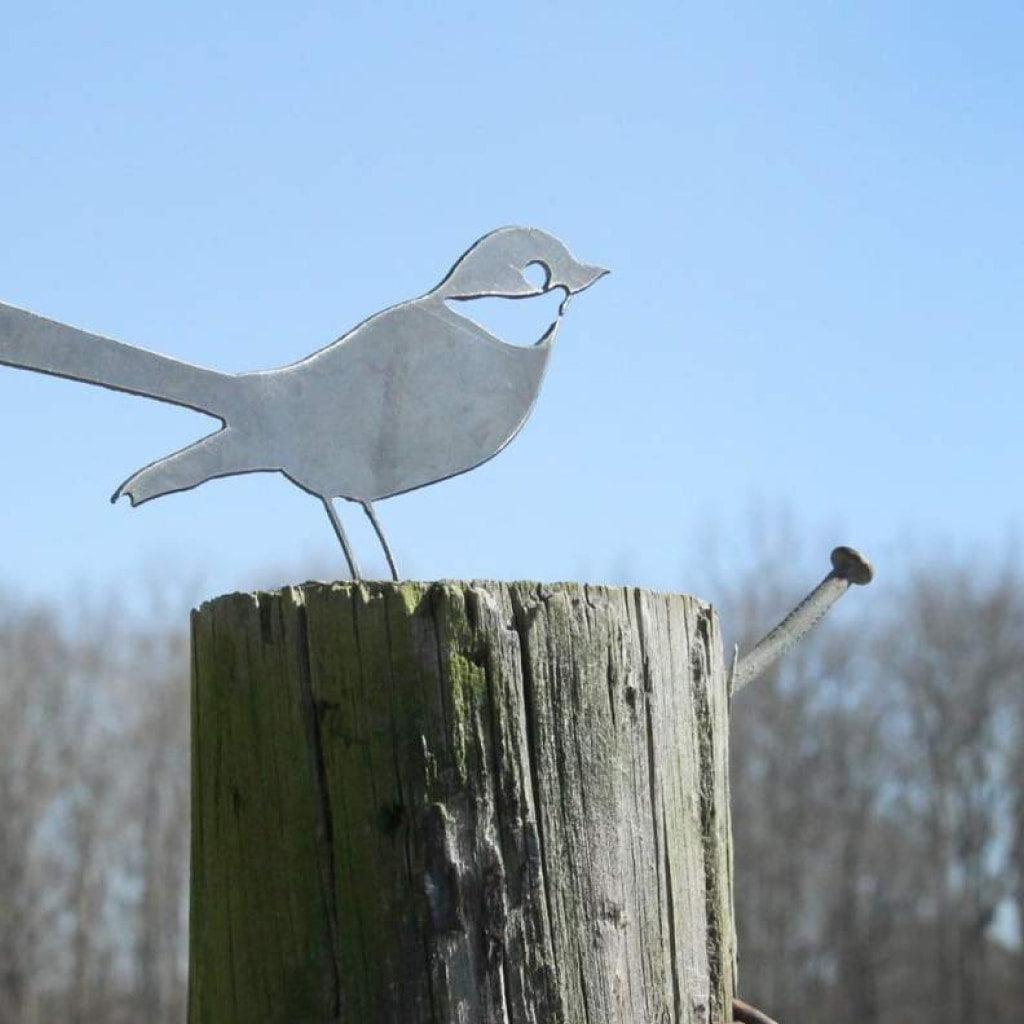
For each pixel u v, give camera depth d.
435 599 4.29
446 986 4.16
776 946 43.66
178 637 45.88
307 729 4.31
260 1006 4.30
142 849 45.38
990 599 47.72
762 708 44.66
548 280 5.21
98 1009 44.09
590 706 4.39
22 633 45.25
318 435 4.86
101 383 4.67
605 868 4.35
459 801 4.23
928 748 47.28
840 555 5.88
